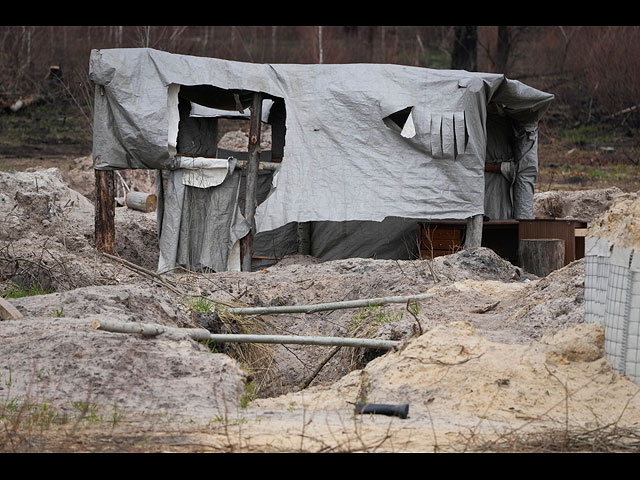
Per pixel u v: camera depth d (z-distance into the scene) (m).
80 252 17.83
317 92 19.00
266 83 18.97
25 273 15.59
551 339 10.47
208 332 11.62
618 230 10.79
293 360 13.70
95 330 10.84
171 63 18.58
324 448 7.83
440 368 10.02
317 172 19.00
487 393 9.59
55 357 10.20
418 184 18.88
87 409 8.91
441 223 20.03
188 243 19.20
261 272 17.98
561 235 19.00
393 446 7.99
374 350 12.63
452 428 8.63
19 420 8.31
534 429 8.72
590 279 10.70
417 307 13.56
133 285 14.16
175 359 10.40
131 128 18.39
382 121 18.86
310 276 17.19
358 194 18.86
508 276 17.08
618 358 9.90
